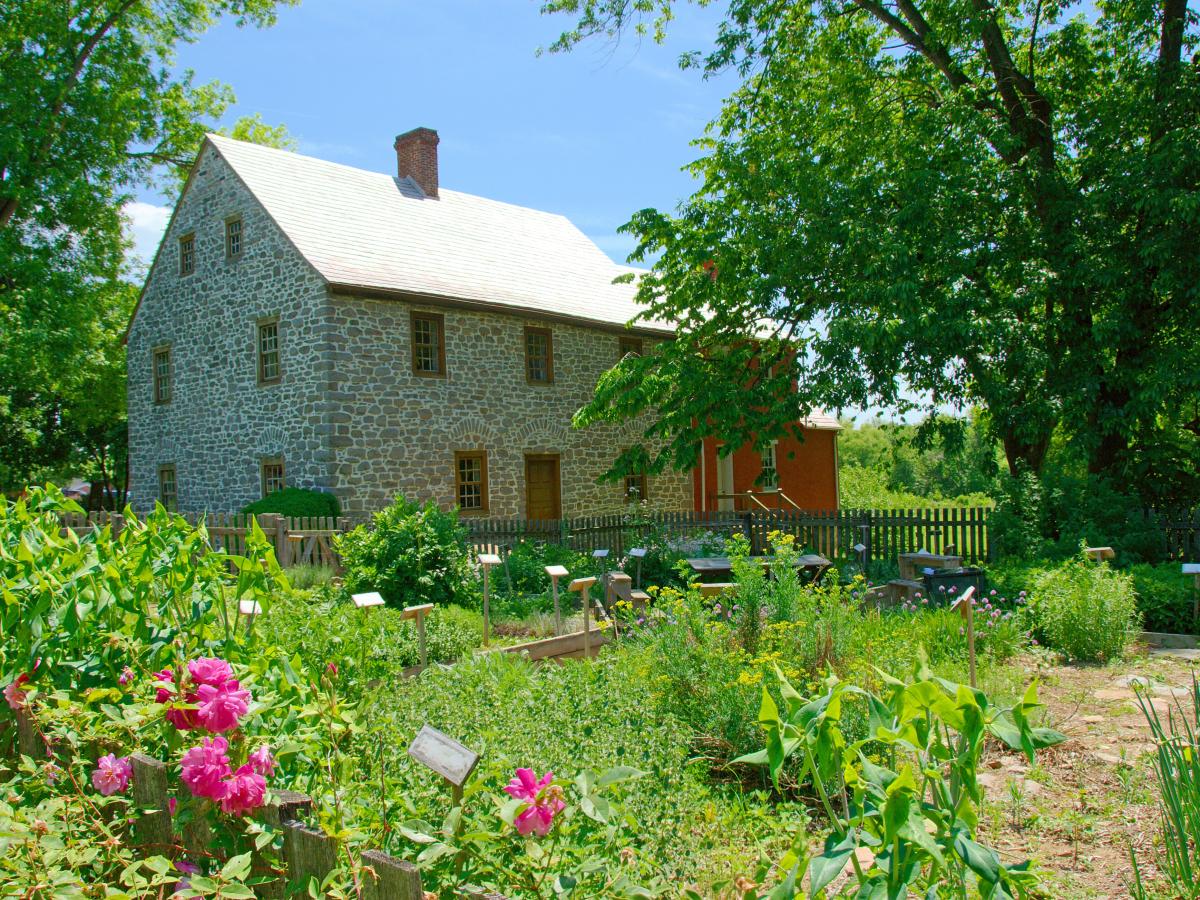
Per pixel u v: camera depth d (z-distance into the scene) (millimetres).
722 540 15797
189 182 20266
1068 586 8406
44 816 2465
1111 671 7371
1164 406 14484
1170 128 13906
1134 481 14727
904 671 6199
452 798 2656
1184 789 3547
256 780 2326
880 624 7590
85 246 23391
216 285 19562
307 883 2166
